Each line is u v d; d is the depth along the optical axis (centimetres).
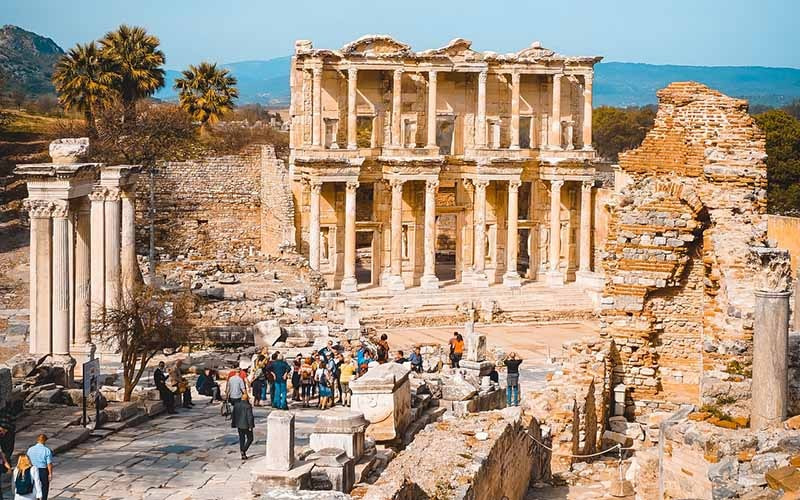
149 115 11006
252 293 8094
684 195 3784
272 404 4884
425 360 5988
